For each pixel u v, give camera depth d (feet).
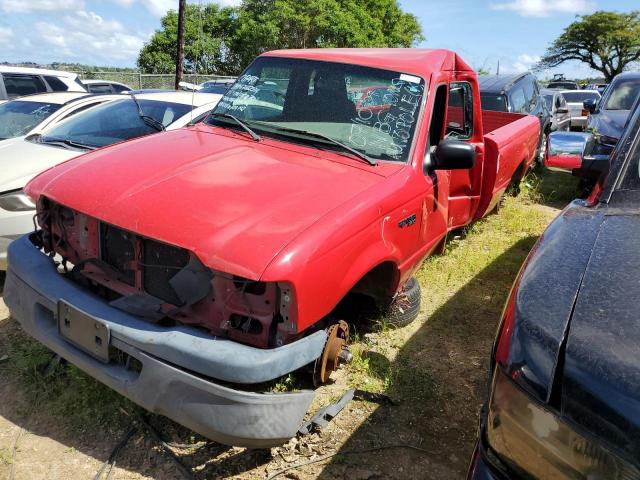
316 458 9.52
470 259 18.37
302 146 11.57
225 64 97.60
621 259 6.12
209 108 20.33
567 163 15.05
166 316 8.57
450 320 14.60
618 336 4.99
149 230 8.36
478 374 12.28
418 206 11.31
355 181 10.20
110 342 8.33
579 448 4.66
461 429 10.53
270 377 7.92
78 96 25.20
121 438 9.77
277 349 8.06
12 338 12.66
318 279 8.25
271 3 94.73
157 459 9.34
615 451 4.42
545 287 5.95
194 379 7.69
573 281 5.91
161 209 8.65
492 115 25.82
